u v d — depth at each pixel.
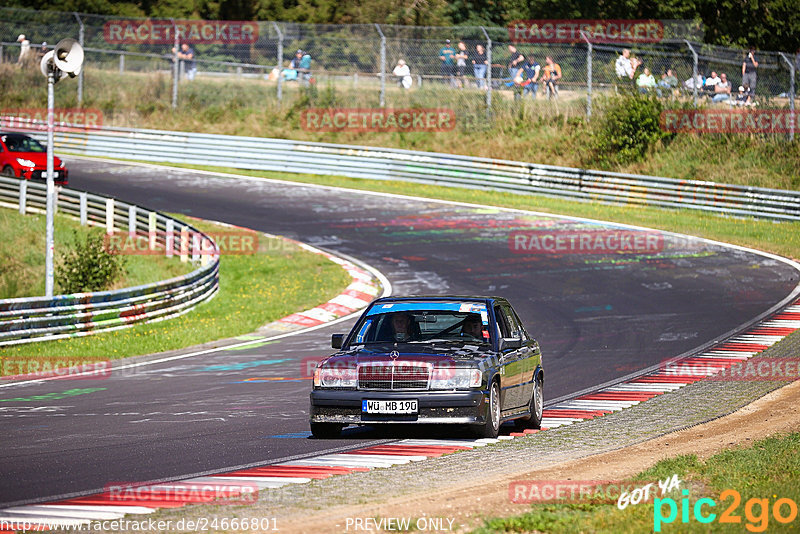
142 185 96.81
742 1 127.75
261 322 57.69
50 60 50.88
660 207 89.12
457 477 21.41
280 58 119.69
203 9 152.25
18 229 74.69
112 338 51.06
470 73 114.81
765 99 99.69
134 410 33.25
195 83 126.44
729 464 22.59
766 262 70.69
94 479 21.92
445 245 76.38
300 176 104.06
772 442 25.31
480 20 137.75
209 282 64.31
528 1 134.62
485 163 98.06
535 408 30.16
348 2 151.12
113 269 64.62
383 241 77.94
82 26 129.50
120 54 128.38
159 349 49.59
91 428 29.48
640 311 57.00
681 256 72.44
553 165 101.06
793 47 128.88
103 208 77.06
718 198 86.56
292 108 119.25
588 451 24.86
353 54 120.06
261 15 152.12
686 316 55.31
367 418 25.91
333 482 20.95
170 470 22.97
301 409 33.31
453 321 28.41
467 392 25.67
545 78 110.88
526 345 29.80
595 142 101.94
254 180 101.75
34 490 20.77
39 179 86.31
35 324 49.47
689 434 27.66
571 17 129.25
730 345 47.16
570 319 55.16
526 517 17.19
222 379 40.91
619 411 32.47
